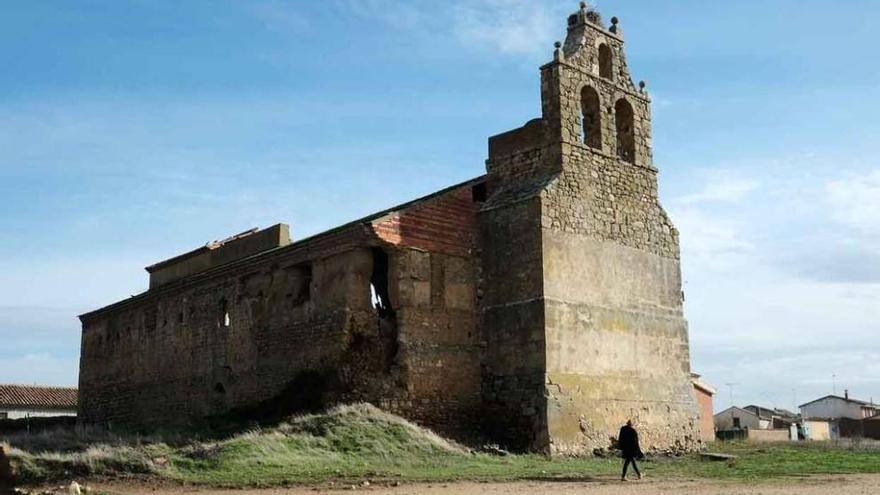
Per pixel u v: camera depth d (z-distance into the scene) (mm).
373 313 28562
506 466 22766
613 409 28969
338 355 27938
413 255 28609
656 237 32344
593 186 30328
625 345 30031
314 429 24094
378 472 20203
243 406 32312
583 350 28531
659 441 30312
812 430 72562
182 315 38156
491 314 29406
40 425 45469
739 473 22203
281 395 29953
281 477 19141
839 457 27734
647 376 30609
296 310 30562
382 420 24781
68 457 20859
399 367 27625
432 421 27891
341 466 20781
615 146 31609
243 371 32969
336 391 27500
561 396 27438
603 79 31719
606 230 30406
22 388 68438
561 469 22562
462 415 28578
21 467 20078
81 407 45719
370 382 27359
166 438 28516
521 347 28203
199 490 17625
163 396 38531
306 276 31312
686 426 31531
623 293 30469
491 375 29000
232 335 34125
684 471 22922
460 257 29781
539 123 30312
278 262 31859
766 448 33094
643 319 30984
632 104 32719
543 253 28031
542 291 27828
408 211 28875
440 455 23578
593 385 28531
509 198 29891
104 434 32094
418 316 28297
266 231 39938
